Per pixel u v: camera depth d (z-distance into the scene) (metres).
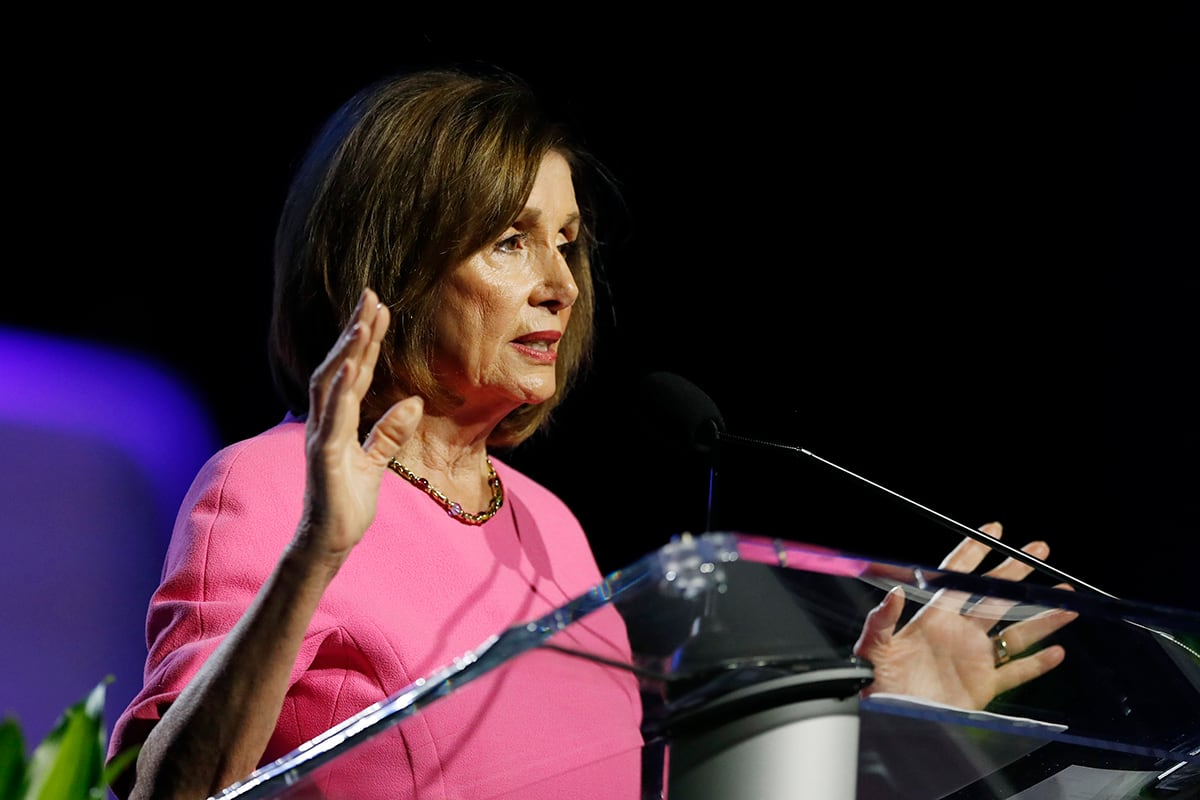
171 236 13.62
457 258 6.52
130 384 13.62
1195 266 13.73
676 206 14.17
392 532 6.43
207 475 6.35
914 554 13.89
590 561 7.56
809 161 14.29
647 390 6.86
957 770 4.47
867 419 14.15
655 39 14.01
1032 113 14.13
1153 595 13.79
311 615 4.61
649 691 3.94
